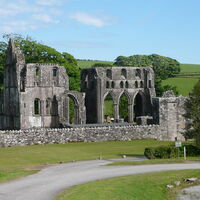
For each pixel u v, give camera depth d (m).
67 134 83.25
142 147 77.56
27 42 129.00
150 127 90.50
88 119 115.12
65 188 40.94
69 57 136.38
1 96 111.94
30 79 103.12
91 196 37.91
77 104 107.25
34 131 80.50
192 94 71.00
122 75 117.56
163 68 198.38
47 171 50.62
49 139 81.75
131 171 50.25
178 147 64.81
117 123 104.06
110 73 115.62
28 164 57.91
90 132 85.06
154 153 63.62
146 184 43.56
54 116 105.50
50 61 129.38
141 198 39.34
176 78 191.12
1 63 125.12
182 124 93.25
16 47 107.25
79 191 39.47
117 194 39.12
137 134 89.31
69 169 52.12
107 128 86.56
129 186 42.06
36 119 103.69
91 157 64.88
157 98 92.25
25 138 79.56
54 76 106.50
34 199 36.78
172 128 92.56
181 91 170.62
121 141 86.62
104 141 85.94
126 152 71.06
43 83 104.62
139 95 120.50
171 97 93.38
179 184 45.16
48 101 105.50
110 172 49.59
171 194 42.06
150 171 50.25
